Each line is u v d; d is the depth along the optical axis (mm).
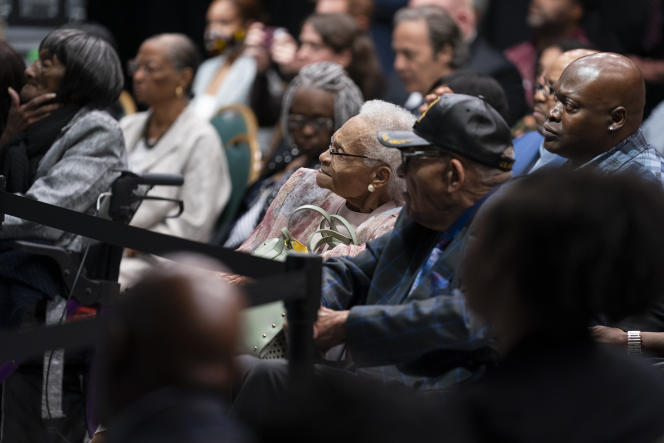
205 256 3391
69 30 5336
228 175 7273
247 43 9672
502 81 8109
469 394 2312
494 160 3699
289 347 3107
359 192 4652
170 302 1993
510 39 11477
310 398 2145
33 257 4953
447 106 3711
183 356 1980
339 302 4020
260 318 4191
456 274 3660
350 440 2098
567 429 2248
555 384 2299
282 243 4574
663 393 2330
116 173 5207
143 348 1985
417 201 3777
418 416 2166
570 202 2398
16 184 5152
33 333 2498
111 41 8453
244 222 6691
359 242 4574
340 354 4129
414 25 7879
